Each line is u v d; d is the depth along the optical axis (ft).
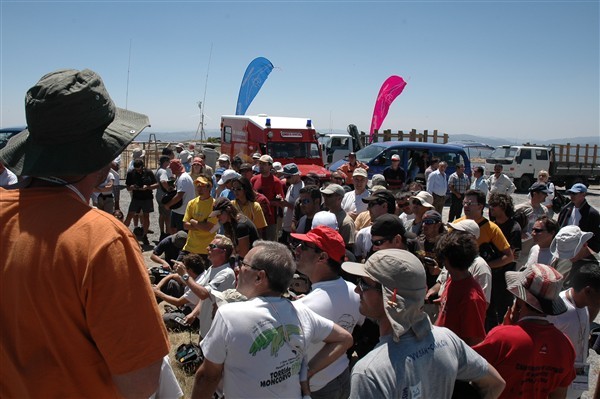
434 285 14.49
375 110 79.46
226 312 7.23
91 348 4.34
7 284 4.20
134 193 33.76
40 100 4.16
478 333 10.30
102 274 4.10
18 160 4.38
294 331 7.43
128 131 4.71
